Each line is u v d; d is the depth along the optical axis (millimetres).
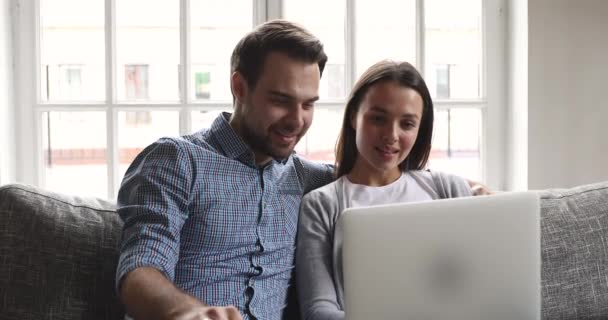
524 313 1253
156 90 2199
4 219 1478
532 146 2180
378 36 2258
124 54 2180
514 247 1228
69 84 2182
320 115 2256
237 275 1452
